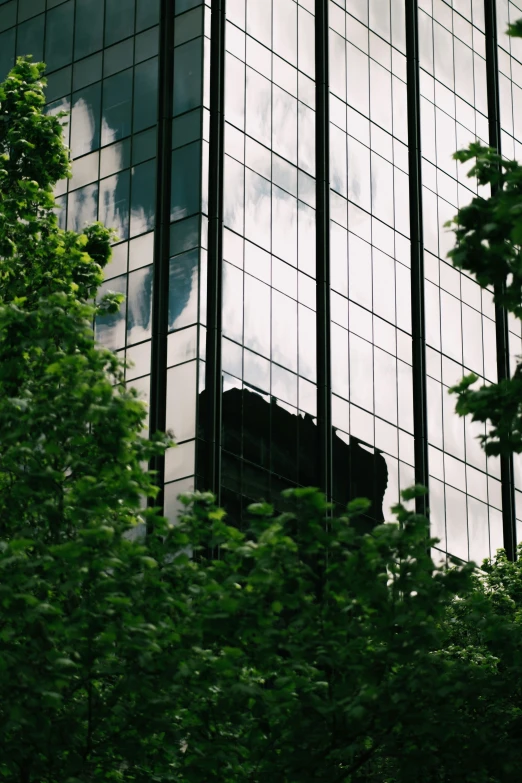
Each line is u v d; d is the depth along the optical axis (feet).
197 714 78.07
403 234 210.18
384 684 72.13
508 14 247.29
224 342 172.24
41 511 77.00
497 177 72.43
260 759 74.43
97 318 178.09
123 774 79.36
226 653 72.28
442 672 77.71
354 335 195.00
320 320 189.57
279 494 174.70
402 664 73.05
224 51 183.93
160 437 78.28
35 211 101.91
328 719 72.59
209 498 76.64
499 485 217.15
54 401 76.18
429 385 207.21
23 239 98.94
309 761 72.18
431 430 205.57
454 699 75.77
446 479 206.18
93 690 76.64
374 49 212.84
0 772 72.74
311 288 189.88
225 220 177.37
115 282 178.60
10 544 69.82
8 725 69.51
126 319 175.83
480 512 211.61
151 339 172.65
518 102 245.04
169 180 178.60
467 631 116.88
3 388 82.07
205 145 177.68
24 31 200.85
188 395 167.73
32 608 71.15
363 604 73.31
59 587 75.10
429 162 218.79
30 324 81.97
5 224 98.43
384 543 71.10
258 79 188.75
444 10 231.30
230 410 170.30
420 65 221.87
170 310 173.06
